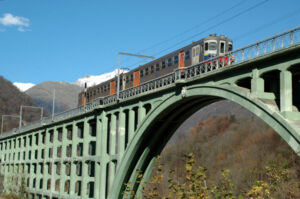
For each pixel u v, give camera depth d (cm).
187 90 2695
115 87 4397
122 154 3406
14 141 6756
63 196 4328
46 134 5191
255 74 2122
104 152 3631
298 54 1873
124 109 3419
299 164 4294
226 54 2341
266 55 2017
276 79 2184
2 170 7081
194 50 3247
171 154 7225
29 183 5662
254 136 6184
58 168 6278
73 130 4319
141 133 3141
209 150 6625
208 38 3134
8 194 5956
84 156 3956
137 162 3428
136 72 4022
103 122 3681
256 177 3431
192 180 1920
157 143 3472
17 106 18200
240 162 5550
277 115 1933
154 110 3008
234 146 6269
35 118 18088
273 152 5262
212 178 5369
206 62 2630
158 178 2161
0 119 16125
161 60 3650
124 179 3384
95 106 3794
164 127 3269
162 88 2889
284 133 1898
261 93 2102
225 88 2322
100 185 3584
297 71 2012
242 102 2200
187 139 7838
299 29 1858
